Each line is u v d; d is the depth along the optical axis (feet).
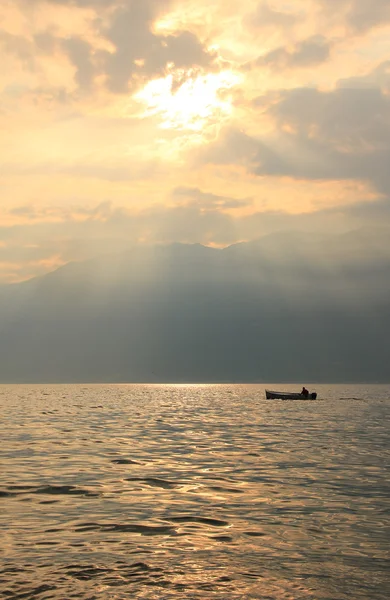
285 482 100.78
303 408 347.56
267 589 54.29
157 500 86.99
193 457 130.82
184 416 268.82
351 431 194.90
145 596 52.49
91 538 68.33
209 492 92.58
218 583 55.47
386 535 69.82
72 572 57.72
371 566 59.88
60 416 262.67
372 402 442.09
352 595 53.01
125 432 187.62
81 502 85.66
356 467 117.08
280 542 67.31
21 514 78.79
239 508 82.33
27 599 51.60
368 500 87.15
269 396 487.61
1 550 63.98
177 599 51.98
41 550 64.03
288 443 159.02
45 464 119.34
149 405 375.25
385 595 53.01
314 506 83.51
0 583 54.90
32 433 182.19
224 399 485.97
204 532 70.85
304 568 59.31
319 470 113.39
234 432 190.08
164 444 155.63
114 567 59.21
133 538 68.49
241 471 111.96
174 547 65.36
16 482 99.76
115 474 108.06
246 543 66.95
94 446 150.20
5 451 139.13
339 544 66.59
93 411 304.50
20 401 430.20
